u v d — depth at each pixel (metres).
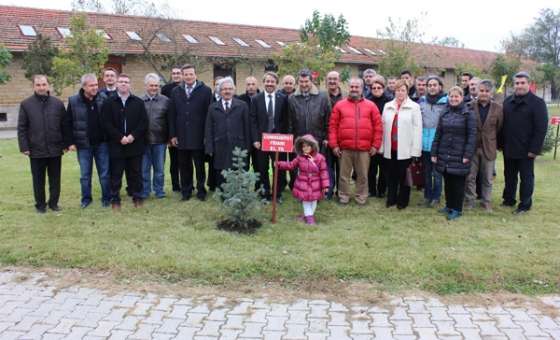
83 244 5.39
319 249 5.24
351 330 3.72
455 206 6.59
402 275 4.62
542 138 6.54
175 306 4.11
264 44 27.00
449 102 6.49
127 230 5.89
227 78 6.89
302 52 19.77
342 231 5.90
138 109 6.78
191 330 3.72
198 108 7.13
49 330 3.72
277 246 5.34
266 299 4.23
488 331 3.71
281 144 6.11
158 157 7.52
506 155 6.88
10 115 20.17
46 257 5.07
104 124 6.68
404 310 4.04
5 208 6.99
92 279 4.63
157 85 7.32
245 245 5.36
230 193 5.93
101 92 6.82
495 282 4.52
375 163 7.84
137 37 22.70
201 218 6.46
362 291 4.36
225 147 6.96
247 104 7.16
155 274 4.69
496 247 5.35
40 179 6.70
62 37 21.08
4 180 9.16
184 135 7.15
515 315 3.97
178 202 7.35
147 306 4.11
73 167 10.64
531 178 6.79
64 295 4.31
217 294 4.32
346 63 28.09
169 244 5.39
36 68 17.88
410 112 6.75
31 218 6.44
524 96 6.62
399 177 7.03
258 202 6.04
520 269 4.72
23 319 3.89
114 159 6.79
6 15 21.50
